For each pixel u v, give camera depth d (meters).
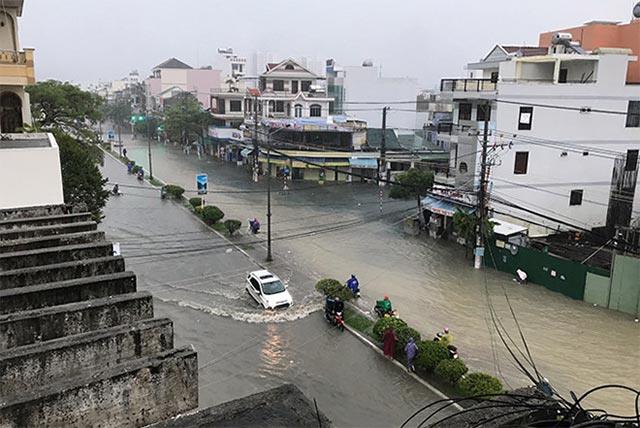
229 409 5.41
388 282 25.39
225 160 65.12
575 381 16.48
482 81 32.62
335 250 30.34
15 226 12.62
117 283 8.98
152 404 6.42
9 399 5.57
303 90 62.56
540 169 31.41
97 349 6.98
